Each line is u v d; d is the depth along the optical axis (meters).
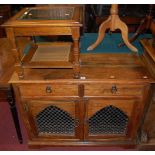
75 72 1.33
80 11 1.37
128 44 1.42
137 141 1.74
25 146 1.81
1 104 2.28
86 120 1.58
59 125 1.67
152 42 1.53
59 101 1.47
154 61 1.34
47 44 1.61
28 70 1.46
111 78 1.36
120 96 1.44
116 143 1.74
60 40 1.90
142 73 1.41
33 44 1.61
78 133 1.68
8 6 3.22
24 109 1.53
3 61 1.68
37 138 1.74
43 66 1.30
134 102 1.47
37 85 1.39
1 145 1.82
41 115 1.60
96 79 1.35
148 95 1.48
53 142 1.76
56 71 1.45
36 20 1.17
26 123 1.62
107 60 1.55
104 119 1.63
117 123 1.65
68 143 1.75
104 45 1.72
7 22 1.15
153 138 1.72
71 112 1.54
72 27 1.14
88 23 2.44
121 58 1.58
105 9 2.35
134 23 2.20
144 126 1.64
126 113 1.54
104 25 1.39
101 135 1.70
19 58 1.29
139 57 1.59
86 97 1.45
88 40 1.78
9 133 1.93
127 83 1.35
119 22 1.35
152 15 1.57
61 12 1.34
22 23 1.13
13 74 1.44
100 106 1.50
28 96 1.45
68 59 1.35
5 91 1.48
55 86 1.39
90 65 1.49
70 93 1.43
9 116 2.12
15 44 1.22
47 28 1.15
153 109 1.51
